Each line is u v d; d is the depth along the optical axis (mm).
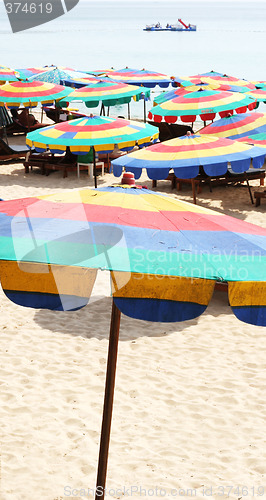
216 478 4312
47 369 5918
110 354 3164
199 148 9906
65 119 19078
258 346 6430
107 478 4285
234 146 10156
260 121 13312
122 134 9727
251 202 12539
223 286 7832
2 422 5004
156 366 5980
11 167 16562
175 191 13664
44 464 4461
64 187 13961
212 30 155750
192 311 2518
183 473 4363
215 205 12336
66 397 5418
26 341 6531
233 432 4887
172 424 5012
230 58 57438
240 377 5766
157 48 75812
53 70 22938
